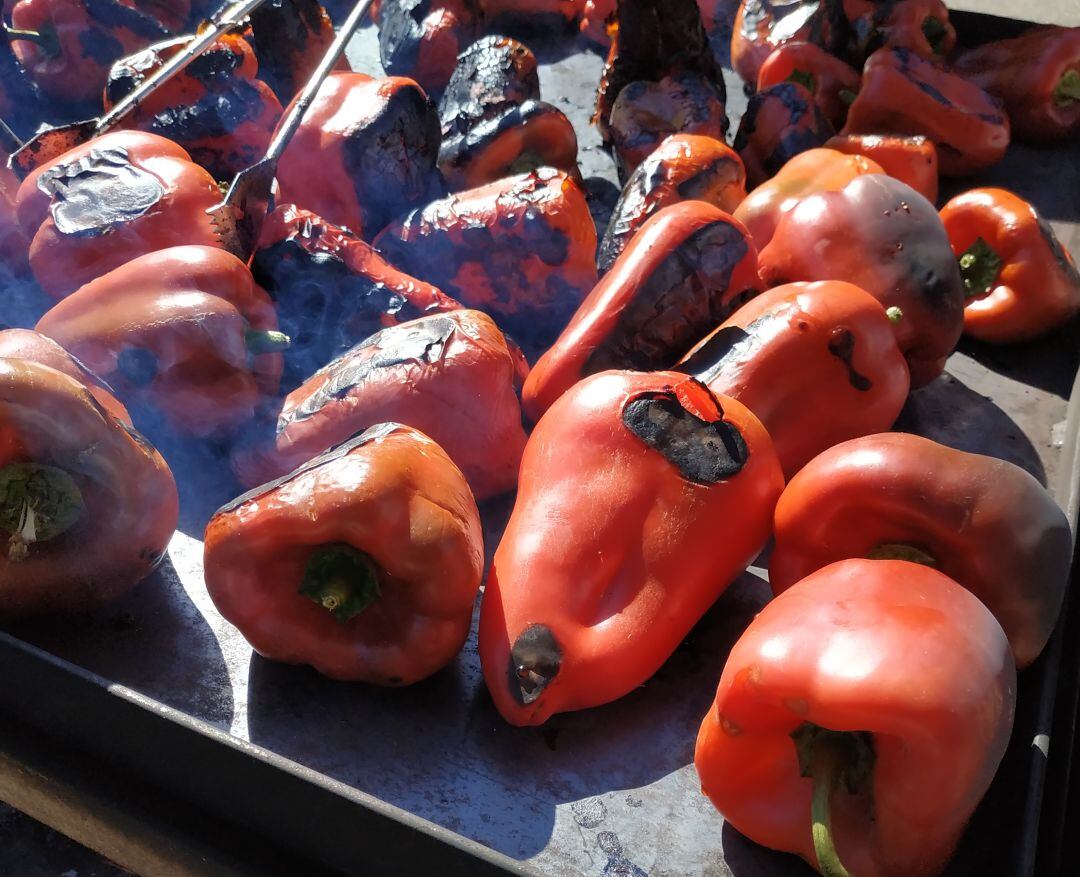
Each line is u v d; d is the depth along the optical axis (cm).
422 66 66
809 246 47
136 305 41
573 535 35
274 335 42
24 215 48
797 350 41
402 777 35
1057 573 34
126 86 57
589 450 37
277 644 36
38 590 37
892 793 29
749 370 41
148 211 46
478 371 40
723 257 45
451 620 35
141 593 40
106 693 35
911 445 35
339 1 78
